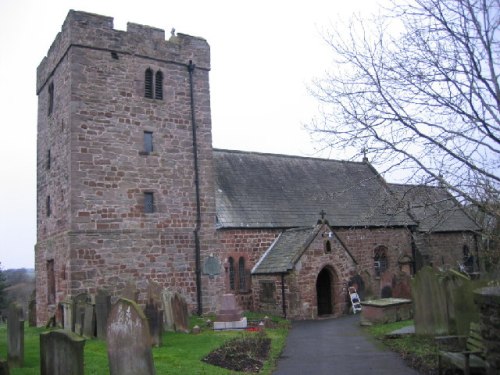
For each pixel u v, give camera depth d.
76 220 20.67
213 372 11.73
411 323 18.88
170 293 19.05
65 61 22.28
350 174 35.28
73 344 8.98
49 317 23.22
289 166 32.94
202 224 23.95
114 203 21.69
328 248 24.98
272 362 13.27
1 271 51.09
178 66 24.45
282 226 27.52
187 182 23.83
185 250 23.30
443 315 14.64
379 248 31.59
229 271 25.48
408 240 32.59
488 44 10.80
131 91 22.83
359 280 25.81
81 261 20.53
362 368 12.18
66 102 21.89
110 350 10.34
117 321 10.35
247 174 30.06
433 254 33.81
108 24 22.50
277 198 29.44
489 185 11.52
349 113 12.63
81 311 17.73
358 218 30.59
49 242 23.56
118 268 21.38
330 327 20.17
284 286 24.09
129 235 21.86
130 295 18.61
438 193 13.52
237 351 14.48
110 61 22.42
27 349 14.64
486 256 19.48
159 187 23.02
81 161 21.12
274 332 18.64
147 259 22.19
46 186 24.56
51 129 24.09
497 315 8.55
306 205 30.06
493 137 11.04
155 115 23.36
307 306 23.67
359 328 19.30
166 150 23.45
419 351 13.44
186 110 24.34
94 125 21.64
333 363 12.94
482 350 9.74
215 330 19.05
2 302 48.34
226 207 26.58
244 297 25.75
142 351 10.14
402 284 24.55
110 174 21.77
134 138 22.62
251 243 26.39
